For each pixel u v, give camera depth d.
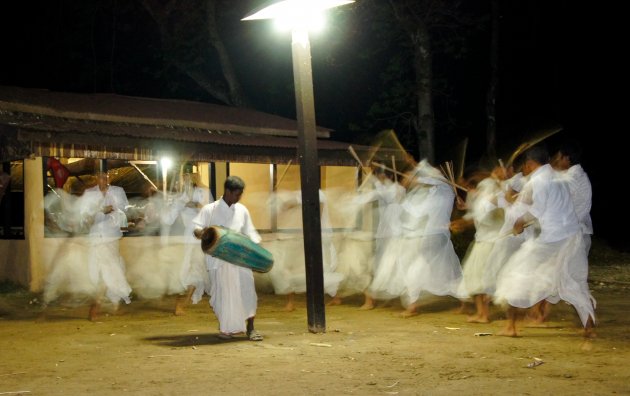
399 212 11.27
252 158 14.27
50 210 12.98
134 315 11.22
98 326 10.16
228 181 8.89
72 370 7.39
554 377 6.88
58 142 11.88
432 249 10.59
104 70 22.91
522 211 9.05
